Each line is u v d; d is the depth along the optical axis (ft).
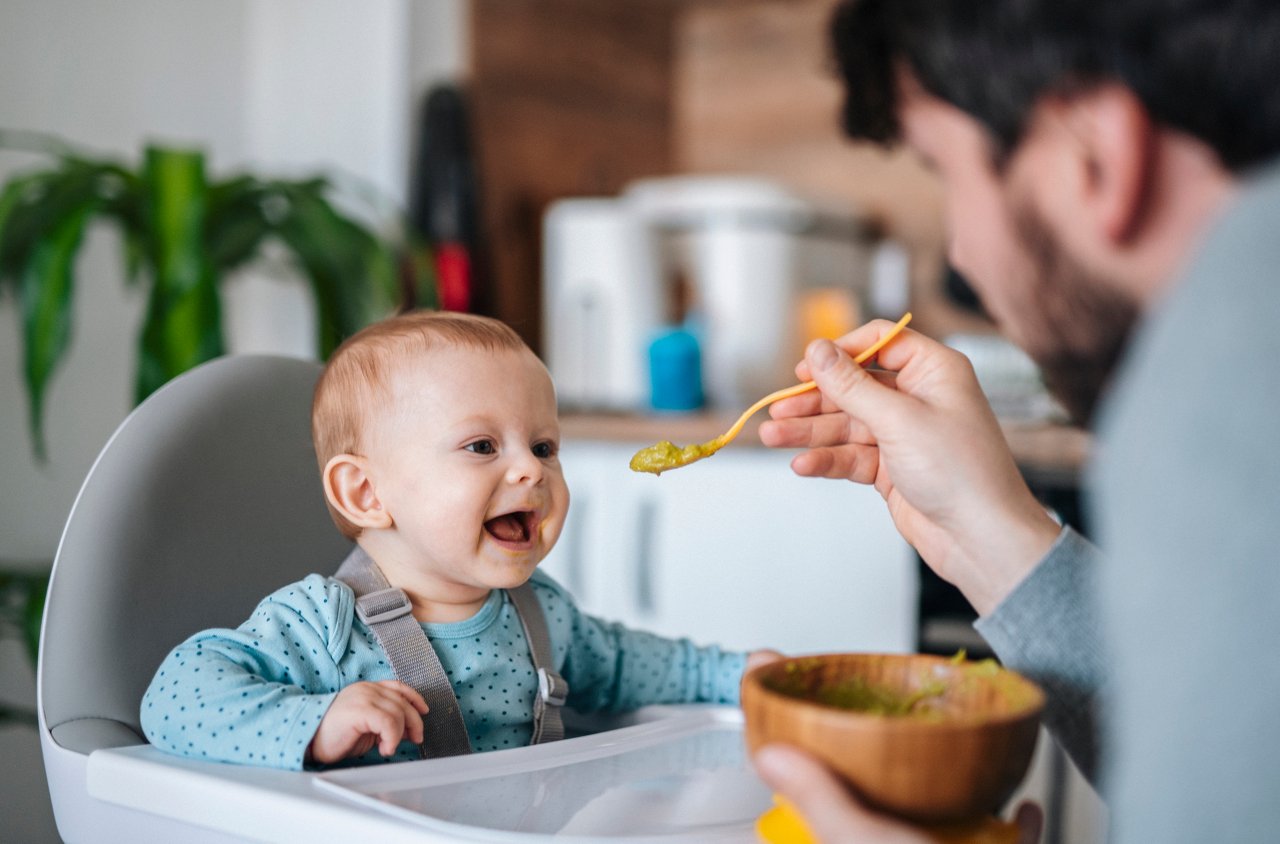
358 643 2.72
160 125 6.84
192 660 2.49
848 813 1.48
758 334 7.61
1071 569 2.08
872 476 2.52
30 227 5.42
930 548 2.35
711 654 3.26
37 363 5.01
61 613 2.55
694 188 7.77
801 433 2.55
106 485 2.70
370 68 7.21
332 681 2.65
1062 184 1.37
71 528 2.62
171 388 2.93
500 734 2.89
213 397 2.98
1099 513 1.29
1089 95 1.32
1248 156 1.27
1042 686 2.08
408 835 1.79
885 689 1.85
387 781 2.06
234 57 7.32
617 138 9.05
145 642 2.68
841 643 6.25
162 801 2.13
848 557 6.23
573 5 8.54
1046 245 1.41
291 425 3.14
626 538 6.80
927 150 1.57
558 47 8.44
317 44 7.36
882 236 8.82
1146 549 1.18
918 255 8.70
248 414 3.04
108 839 2.24
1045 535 2.14
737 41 9.37
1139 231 1.35
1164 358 1.20
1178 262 1.34
